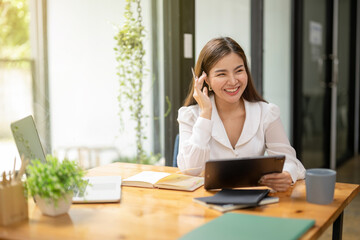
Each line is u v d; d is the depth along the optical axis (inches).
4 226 44.4
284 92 169.2
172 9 107.0
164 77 109.5
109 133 98.1
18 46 80.7
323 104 197.3
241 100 74.1
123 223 44.9
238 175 54.7
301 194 55.7
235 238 39.2
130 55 101.1
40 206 47.8
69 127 90.0
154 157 109.0
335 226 57.6
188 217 46.8
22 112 81.7
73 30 89.9
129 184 61.0
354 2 227.0
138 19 102.0
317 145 191.8
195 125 68.8
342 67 214.7
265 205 51.0
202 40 118.0
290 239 38.9
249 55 144.3
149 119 107.0
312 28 181.3
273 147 70.9
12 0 79.4
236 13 135.0
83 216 47.4
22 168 47.3
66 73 89.1
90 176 67.5
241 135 70.2
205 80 72.4
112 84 98.3
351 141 242.2
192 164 67.2
